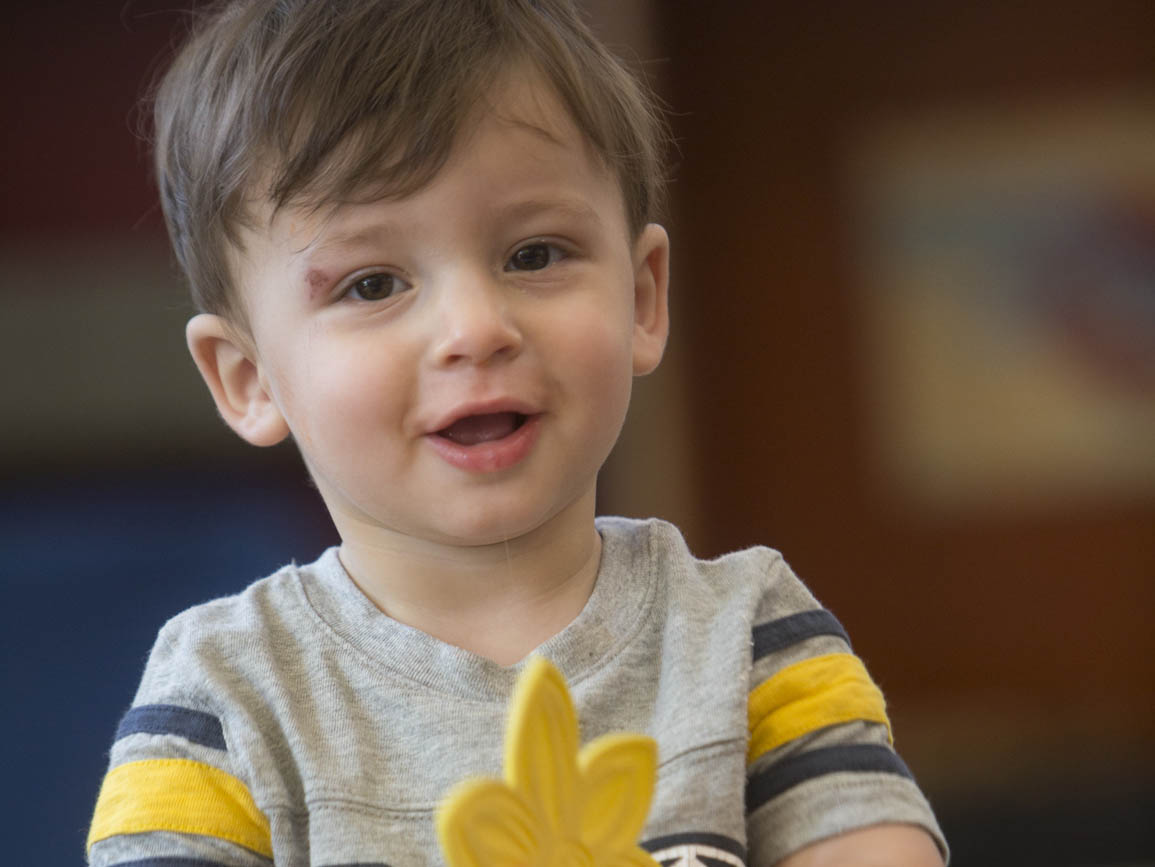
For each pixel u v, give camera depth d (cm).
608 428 113
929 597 528
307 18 119
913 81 525
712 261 533
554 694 85
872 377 528
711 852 107
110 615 405
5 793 362
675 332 529
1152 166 511
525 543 116
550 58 115
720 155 533
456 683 112
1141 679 519
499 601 116
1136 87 514
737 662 115
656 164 132
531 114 111
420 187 108
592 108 116
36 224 441
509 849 83
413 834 107
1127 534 518
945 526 527
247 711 111
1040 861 501
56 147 441
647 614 118
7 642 395
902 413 527
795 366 531
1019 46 520
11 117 441
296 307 113
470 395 108
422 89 110
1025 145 519
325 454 113
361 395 110
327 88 112
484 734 109
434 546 115
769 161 531
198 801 108
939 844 115
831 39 529
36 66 441
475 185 108
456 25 115
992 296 521
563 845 85
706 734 111
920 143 525
